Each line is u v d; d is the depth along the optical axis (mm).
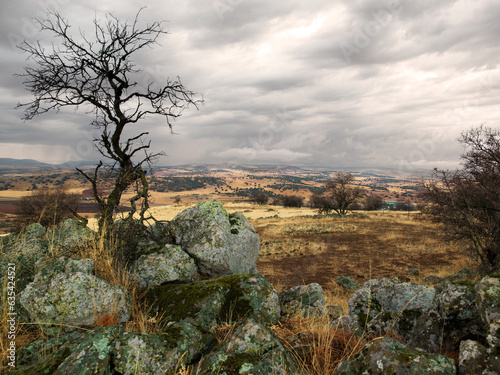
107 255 4363
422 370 1939
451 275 14195
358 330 3863
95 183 6133
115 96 6453
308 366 2625
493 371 1904
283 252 24594
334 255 22812
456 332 2885
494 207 11672
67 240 5016
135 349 2422
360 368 2191
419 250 22984
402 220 42031
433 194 12867
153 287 4586
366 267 19094
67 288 3348
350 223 40469
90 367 2246
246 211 71375
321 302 4945
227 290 4055
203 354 2822
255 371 2234
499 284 2475
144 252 5406
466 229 12438
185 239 5980
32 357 2734
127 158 6406
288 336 3340
